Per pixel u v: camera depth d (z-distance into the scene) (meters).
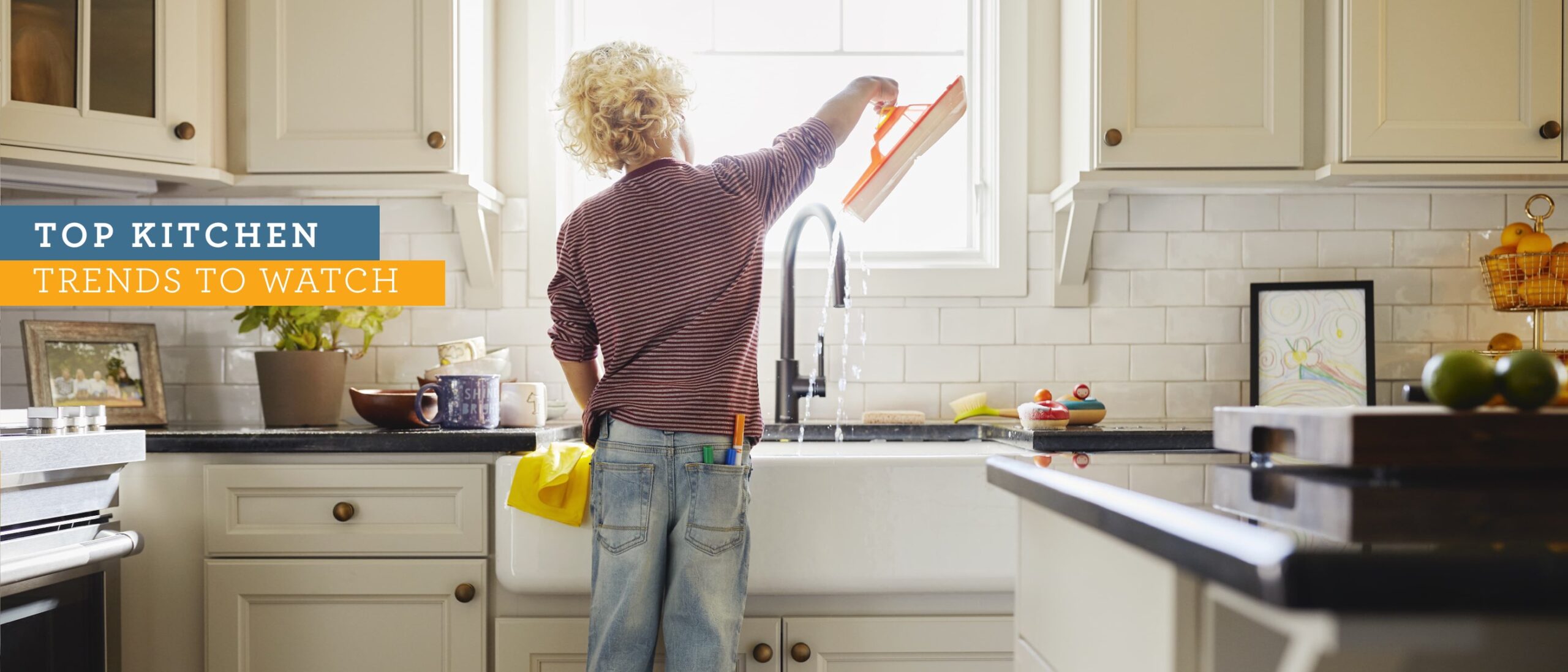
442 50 2.00
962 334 2.30
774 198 1.53
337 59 2.01
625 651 1.44
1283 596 0.49
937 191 2.40
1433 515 0.62
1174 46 1.99
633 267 1.45
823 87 2.41
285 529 1.70
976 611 1.70
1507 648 0.67
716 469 1.43
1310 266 2.27
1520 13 1.95
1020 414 1.95
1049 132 2.31
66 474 1.46
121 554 1.51
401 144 2.00
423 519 1.71
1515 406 0.73
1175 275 2.29
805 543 1.65
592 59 1.54
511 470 1.67
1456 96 1.96
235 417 2.28
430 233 2.30
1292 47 1.98
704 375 1.43
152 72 1.92
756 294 1.48
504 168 2.32
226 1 2.04
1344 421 0.69
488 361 2.11
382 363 2.30
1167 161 1.99
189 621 1.72
